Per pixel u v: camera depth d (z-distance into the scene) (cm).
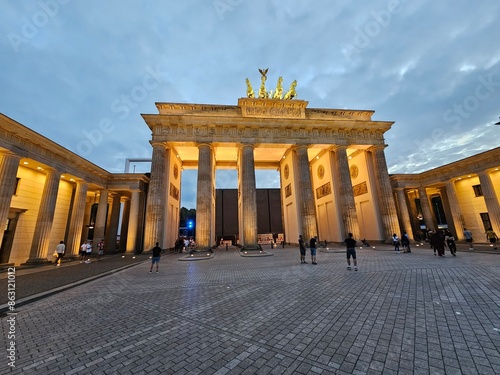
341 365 416
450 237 1902
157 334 587
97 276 1471
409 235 3691
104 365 452
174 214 3775
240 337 550
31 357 491
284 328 590
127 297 970
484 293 798
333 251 2591
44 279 1402
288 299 842
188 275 1448
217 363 440
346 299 809
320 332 557
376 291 892
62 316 752
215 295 948
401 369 396
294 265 1697
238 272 1492
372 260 1780
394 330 550
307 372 399
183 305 827
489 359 414
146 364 448
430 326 563
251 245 3003
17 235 2431
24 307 858
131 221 3481
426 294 822
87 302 912
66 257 2828
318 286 1016
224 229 5909
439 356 431
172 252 3359
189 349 502
